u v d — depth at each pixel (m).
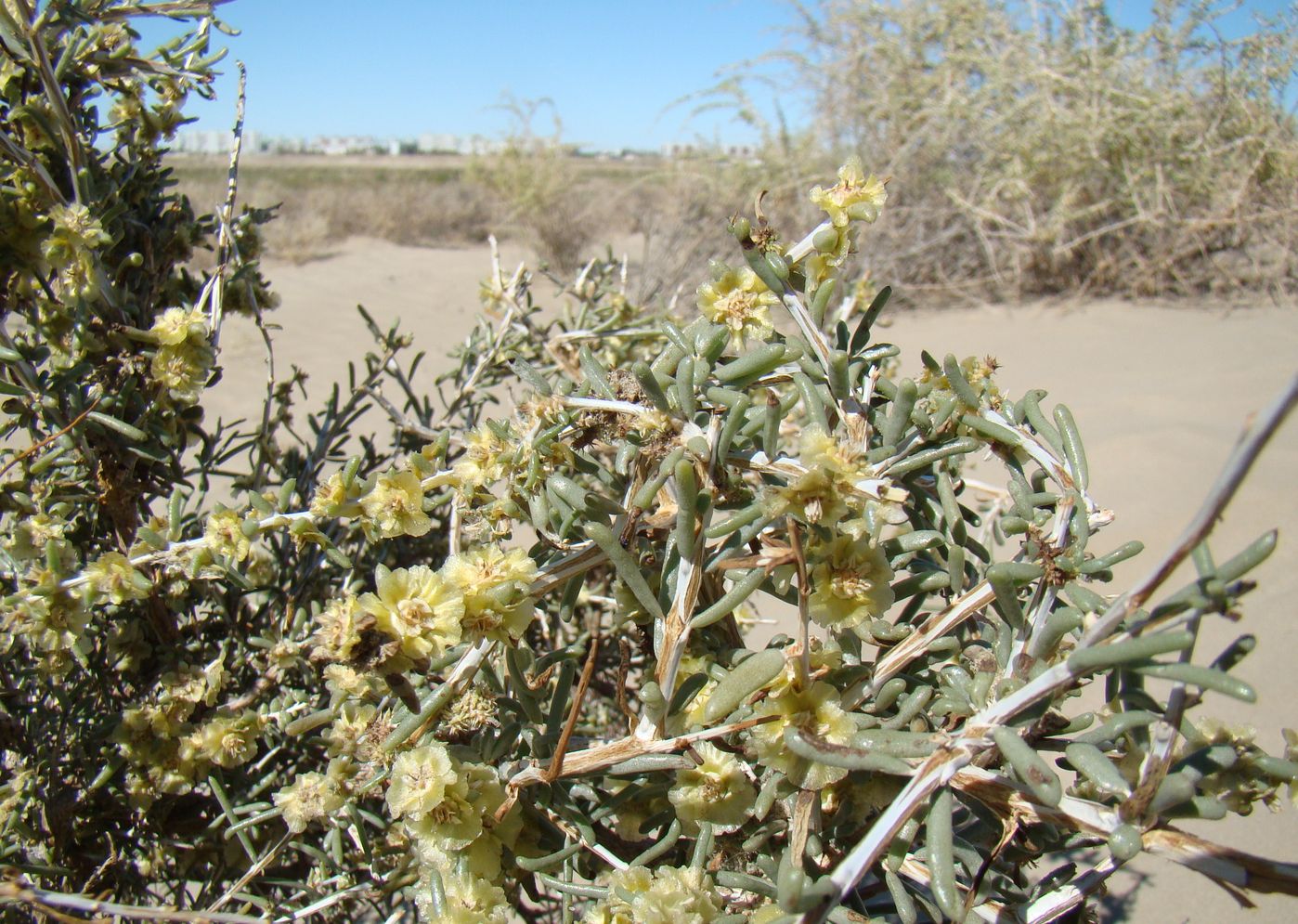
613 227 12.22
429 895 0.96
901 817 0.74
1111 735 0.81
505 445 1.12
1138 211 6.62
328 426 1.82
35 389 1.28
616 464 1.16
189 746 1.31
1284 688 2.23
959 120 7.59
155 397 1.37
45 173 1.28
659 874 0.90
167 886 1.60
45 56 1.25
